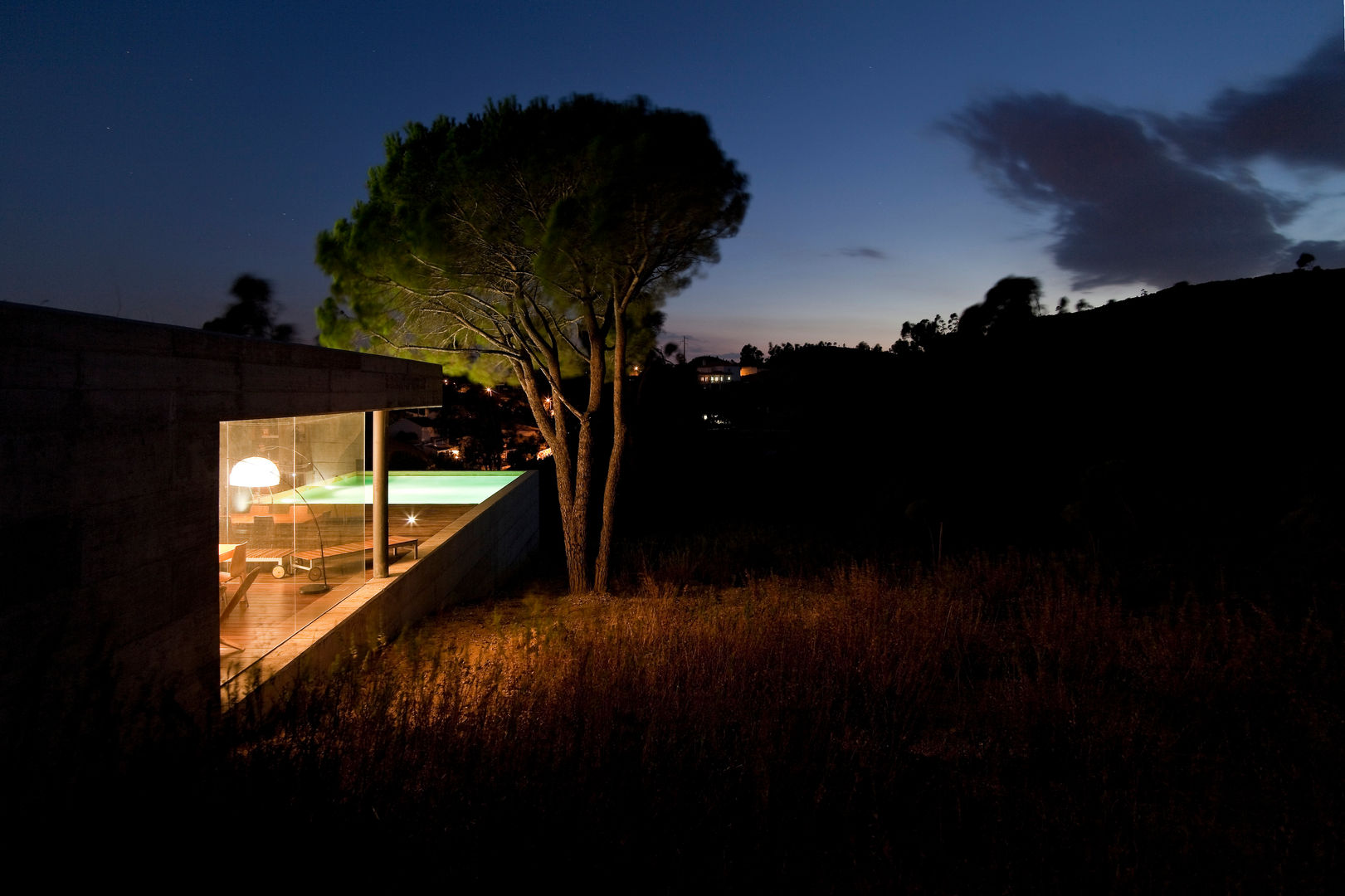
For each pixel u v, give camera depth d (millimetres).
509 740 2945
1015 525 13484
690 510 21219
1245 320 25203
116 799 2264
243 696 4227
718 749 3195
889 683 4418
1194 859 2436
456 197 8992
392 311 10406
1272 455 15094
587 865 2334
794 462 27219
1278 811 2713
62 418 3059
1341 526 6312
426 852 2246
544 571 14172
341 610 6078
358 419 7910
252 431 6562
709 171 8648
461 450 26734
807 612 6664
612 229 8492
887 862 2510
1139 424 19547
